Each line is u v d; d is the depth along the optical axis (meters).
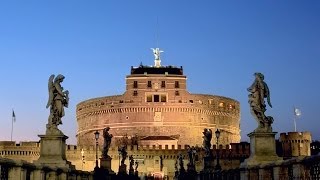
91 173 48.56
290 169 26.88
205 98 194.00
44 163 32.84
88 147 152.50
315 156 22.59
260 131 33.00
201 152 133.00
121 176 74.56
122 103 189.00
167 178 148.00
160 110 186.75
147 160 152.12
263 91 33.78
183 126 186.50
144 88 188.38
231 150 139.00
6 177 24.80
